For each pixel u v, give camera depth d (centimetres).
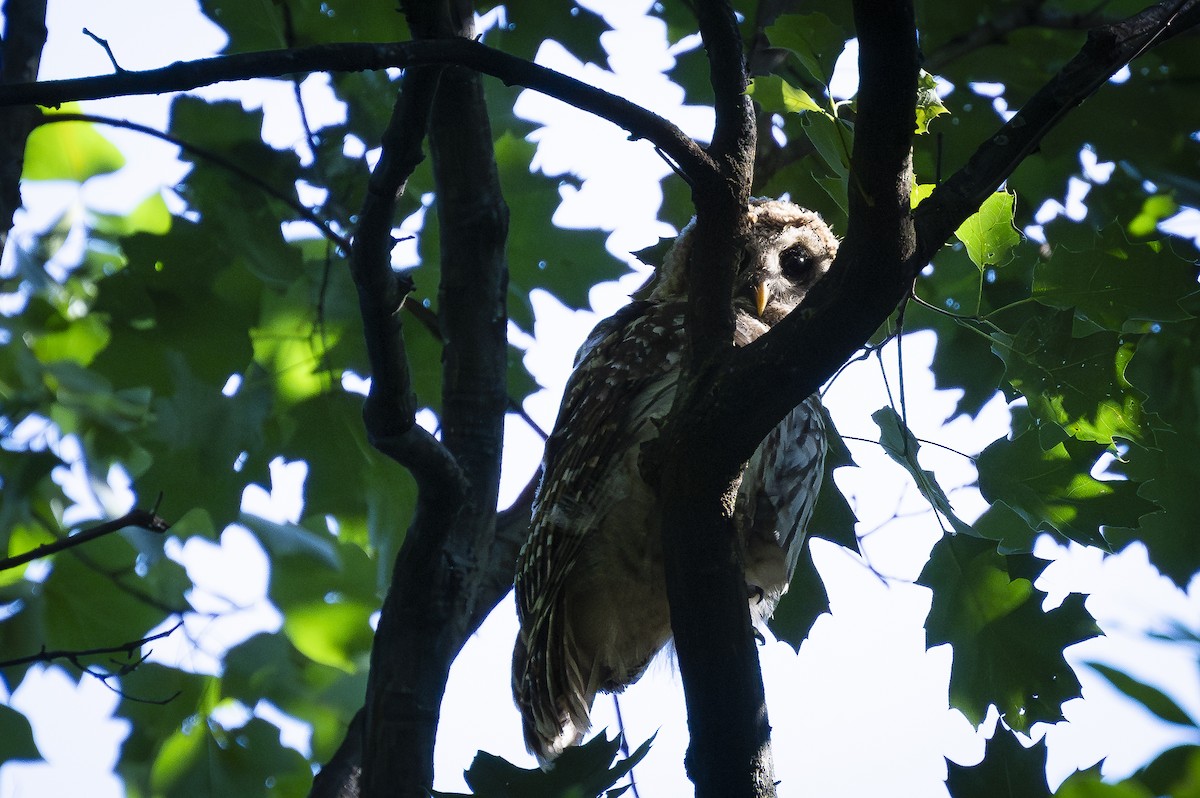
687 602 523
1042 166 1116
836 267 510
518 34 1038
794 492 852
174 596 1183
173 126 1007
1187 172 1098
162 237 1002
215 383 1007
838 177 634
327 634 1197
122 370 1001
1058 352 653
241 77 467
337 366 1050
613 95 523
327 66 478
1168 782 601
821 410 873
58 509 1212
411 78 520
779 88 602
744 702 515
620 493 834
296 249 1003
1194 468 1054
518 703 917
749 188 542
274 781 1155
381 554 1074
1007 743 587
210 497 1012
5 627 1140
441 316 787
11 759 1071
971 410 1030
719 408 516
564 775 518
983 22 1107
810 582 816
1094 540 666
